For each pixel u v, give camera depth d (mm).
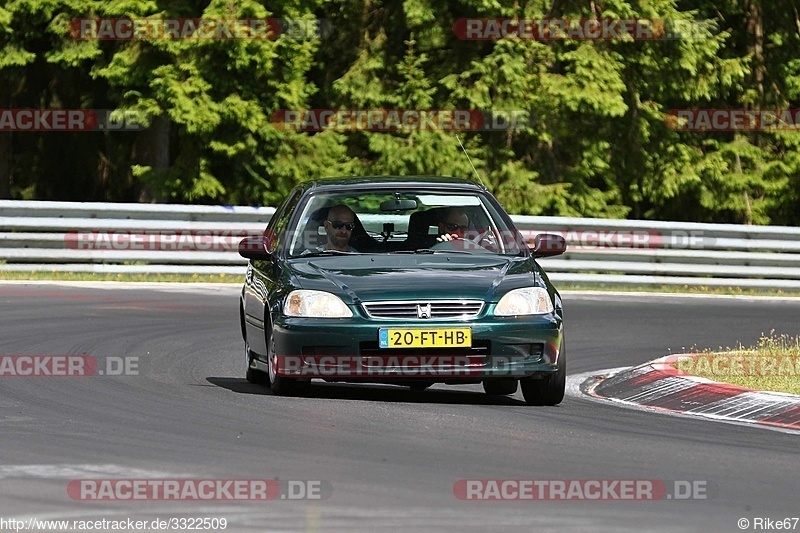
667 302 63688
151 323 49875
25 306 54000
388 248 35375
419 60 90562
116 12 82688
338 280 32688
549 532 19578
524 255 35156
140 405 31594
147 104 83562
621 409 33156
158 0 83750
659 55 96438
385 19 94250
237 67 82938
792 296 70438
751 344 48094
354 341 31688
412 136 89812
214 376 37938
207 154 88562
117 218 68125
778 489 22938
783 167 102875
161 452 25469
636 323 54625
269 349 33438
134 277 67188
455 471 23906
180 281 67312
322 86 95750
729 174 102562
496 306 32062
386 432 27906
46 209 67062
